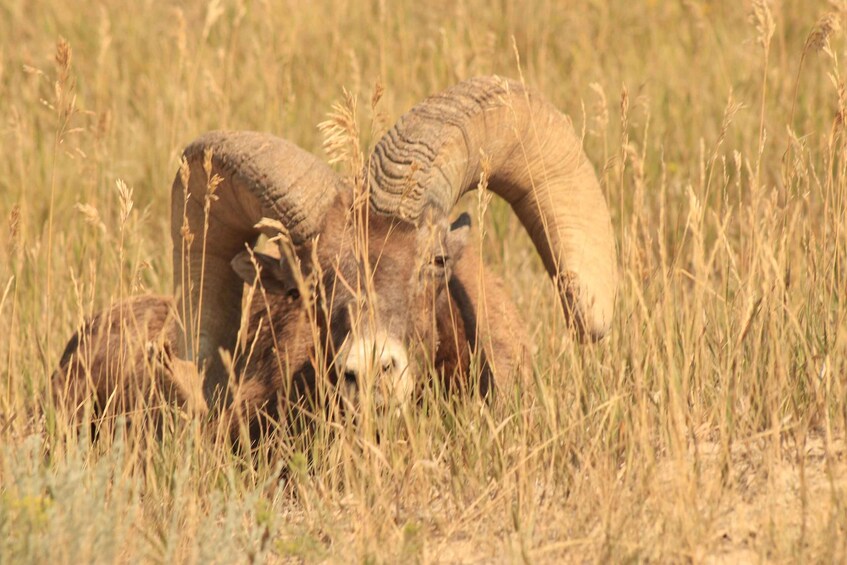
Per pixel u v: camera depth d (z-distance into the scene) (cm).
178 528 891
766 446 893
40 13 2358
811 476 875
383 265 948
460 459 959
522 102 1042
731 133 1767
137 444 966
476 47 1911
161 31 2297
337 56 2059
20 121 1864
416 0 2283
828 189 1062
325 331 984
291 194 977
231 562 809
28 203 1744
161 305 1278
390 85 1959
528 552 801
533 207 1091
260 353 1127
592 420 980
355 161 934
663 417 942
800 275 1070
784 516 805
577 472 896
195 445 975
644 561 784
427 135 977
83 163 1780
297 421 1049
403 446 954
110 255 1505
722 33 2086
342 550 846
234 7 2238
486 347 1069
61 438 993
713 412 973
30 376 1267
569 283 1062
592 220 1082
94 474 907
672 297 1084
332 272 957
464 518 885
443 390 1042
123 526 826
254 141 1006
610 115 1848
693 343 1011
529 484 880
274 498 939
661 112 1858
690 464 891
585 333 1053
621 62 2075
